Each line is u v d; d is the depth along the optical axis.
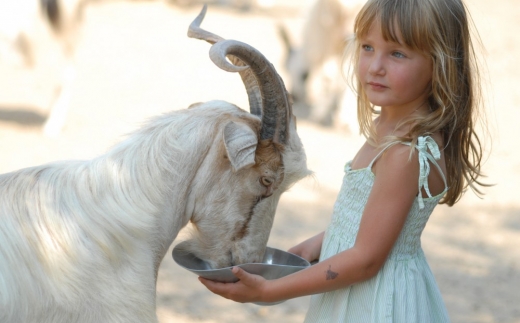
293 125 4.50
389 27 3.93
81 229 3.94
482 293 8.45
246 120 4.38
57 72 16.73
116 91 16.27
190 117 4.36
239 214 4.39
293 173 4.49
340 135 14.69
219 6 28.48
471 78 4.23
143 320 4.00
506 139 14.48
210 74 18.48
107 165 4.13
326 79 15.54
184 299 7.93
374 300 4.09
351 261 3.97
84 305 3.84
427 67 4.02
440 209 11.10
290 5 30.11
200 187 4.31
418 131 4.02
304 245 4.82
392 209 3.97
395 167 3.97
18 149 11.97
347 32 15.23
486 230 10.41
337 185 11.78
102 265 3.92
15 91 15.75
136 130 4.37
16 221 3.86
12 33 13.28
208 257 4.46
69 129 13.34
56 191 4.02
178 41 22.11
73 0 13.02
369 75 4.07
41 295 3.78
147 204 4.11
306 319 4.43
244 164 4.07
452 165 4.25
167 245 4.31
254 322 7.54
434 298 4.32
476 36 5.17
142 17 25.30
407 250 4.18
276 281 3.99
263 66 4.17
